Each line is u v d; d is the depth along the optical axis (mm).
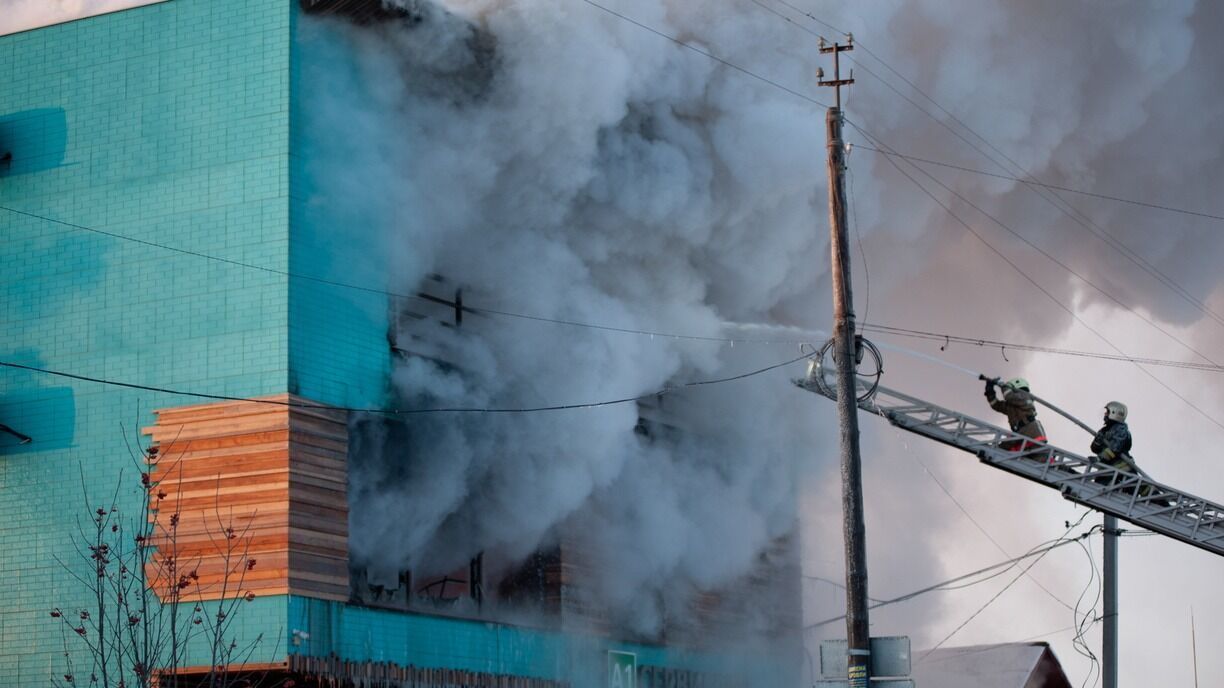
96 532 26359
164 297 26891
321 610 25516
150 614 25578
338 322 27031
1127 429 27141
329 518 26047
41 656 26328
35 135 28359
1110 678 30906
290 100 26750
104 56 28141
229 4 27438
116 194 27609
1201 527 26578
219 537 25438
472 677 28609
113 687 25609
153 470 26219
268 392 25781
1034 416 27000
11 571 26812
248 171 26766
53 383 27297
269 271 26266
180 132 27344
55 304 27609
